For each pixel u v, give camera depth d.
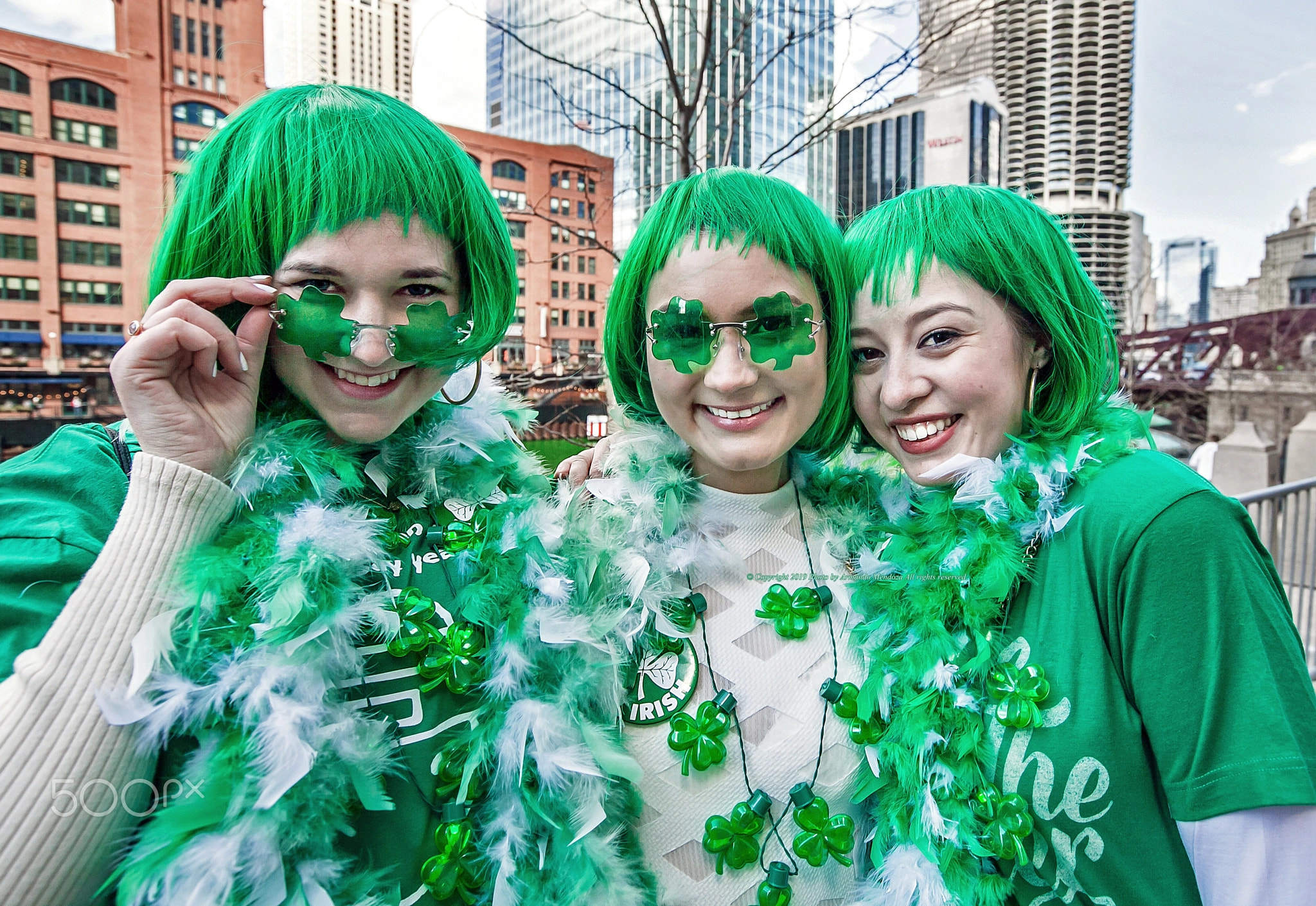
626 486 1.21
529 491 1.17
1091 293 1.09
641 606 1.08
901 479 1.40
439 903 0.86
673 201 1.10
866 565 1.20
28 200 21.14
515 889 0.88
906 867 0.98
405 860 0.86
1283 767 0.80
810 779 1.03
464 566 1.01
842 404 1.21
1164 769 0.87
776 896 0.96
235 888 0.77
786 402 1.10
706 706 1.01
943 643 1.05
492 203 1.03
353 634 0.89
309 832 0.80
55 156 21.20
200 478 0.85
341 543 0.91
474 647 0.94
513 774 0.92
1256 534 0.91
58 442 0.93
